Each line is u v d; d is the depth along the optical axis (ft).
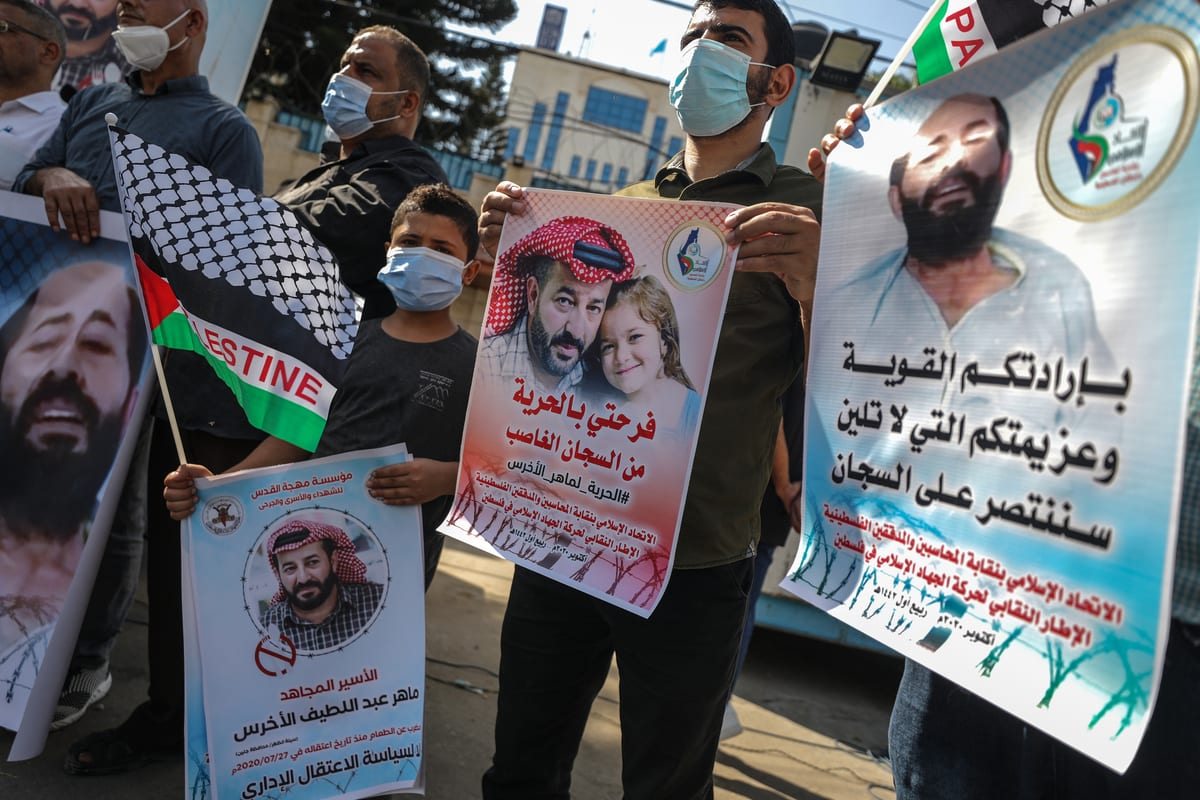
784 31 6.97
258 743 7.02
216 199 7.77
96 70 14.96
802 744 13.88
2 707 8.02
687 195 7.02
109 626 9.87
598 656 7.25
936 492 4.78
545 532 6.63
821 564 5.43
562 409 6.66
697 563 6.39
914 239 5.00
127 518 9.87
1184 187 3.75
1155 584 3.75
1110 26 4.10
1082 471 4.07
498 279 7.00
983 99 4.69
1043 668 4.14
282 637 7.20
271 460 7.84
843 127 5.52
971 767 5.57
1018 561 4.32
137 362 8.61
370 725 7.22
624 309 6.46
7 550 8.30
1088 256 4.09
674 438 6.20
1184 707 4.53
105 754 8.66
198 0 9.64
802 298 6.01
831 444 5.42
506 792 7.35
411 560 7.46
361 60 10.23
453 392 8.31
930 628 4.68
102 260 8.78
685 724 6.48
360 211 9.30
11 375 8.61
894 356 5.07
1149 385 3.83
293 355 7.75
